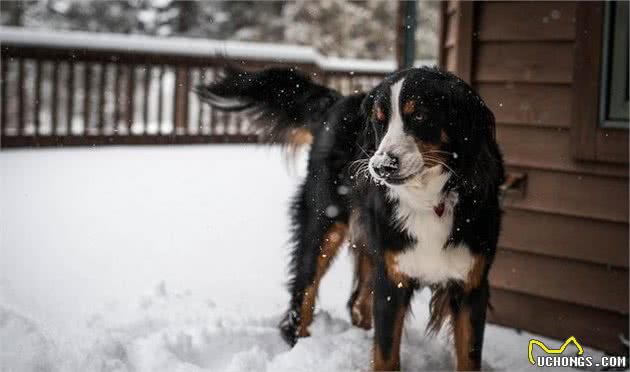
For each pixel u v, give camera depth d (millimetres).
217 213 4719
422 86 2389
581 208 3109
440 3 3688
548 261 3205
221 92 3379
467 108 2447
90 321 2934
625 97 2967
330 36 15461
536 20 3172
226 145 8516
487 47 3316
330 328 3020
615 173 3020
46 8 15320
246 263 3781
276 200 5090
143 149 7840
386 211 2580
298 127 3281
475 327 2590
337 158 2916
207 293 3375
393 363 2602
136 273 3586
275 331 2965
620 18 2943
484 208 2529
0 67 7344
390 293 2617
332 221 2963
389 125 2412
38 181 5613
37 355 2527
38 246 3939
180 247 4008
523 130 3240
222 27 16031
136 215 4629
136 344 2715
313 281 3004
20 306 3082
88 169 6254
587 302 3117
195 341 2768
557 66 3135
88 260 3746
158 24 16047
